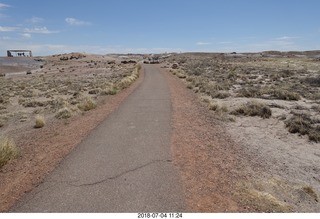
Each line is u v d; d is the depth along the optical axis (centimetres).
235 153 904
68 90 3200
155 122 1249
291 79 3500
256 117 1469
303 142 1101
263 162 852
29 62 13150
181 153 845
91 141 976
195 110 1580
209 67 6531
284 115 1441
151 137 1011
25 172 738
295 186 680
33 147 963
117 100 2005
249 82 3103
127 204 550
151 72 5500
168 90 2517
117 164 755
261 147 1010
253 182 677
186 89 2642
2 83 4734
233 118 1402
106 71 7038
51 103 2244
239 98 2053
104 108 1684
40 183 655
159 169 719
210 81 3288
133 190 607
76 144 952
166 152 848
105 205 547
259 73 4400
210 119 1377
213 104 1620
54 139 1048
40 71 8644
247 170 758
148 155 823
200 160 797
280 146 1041
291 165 856
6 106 2270
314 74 4091
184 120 1309
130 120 1296
